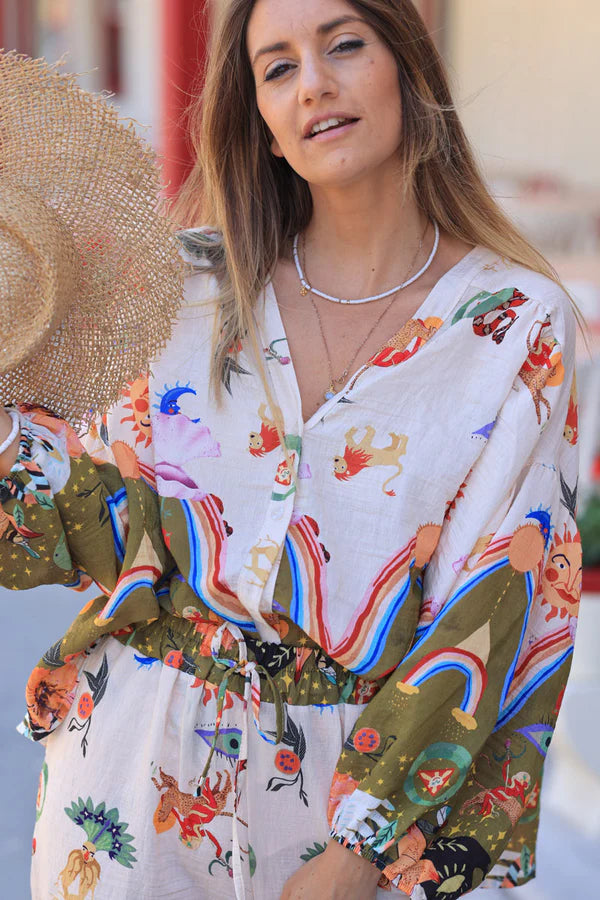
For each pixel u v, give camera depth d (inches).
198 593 65.9
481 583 63.4
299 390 67.7
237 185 71.2
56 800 67.4
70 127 64.1
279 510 65.0
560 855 110.6
